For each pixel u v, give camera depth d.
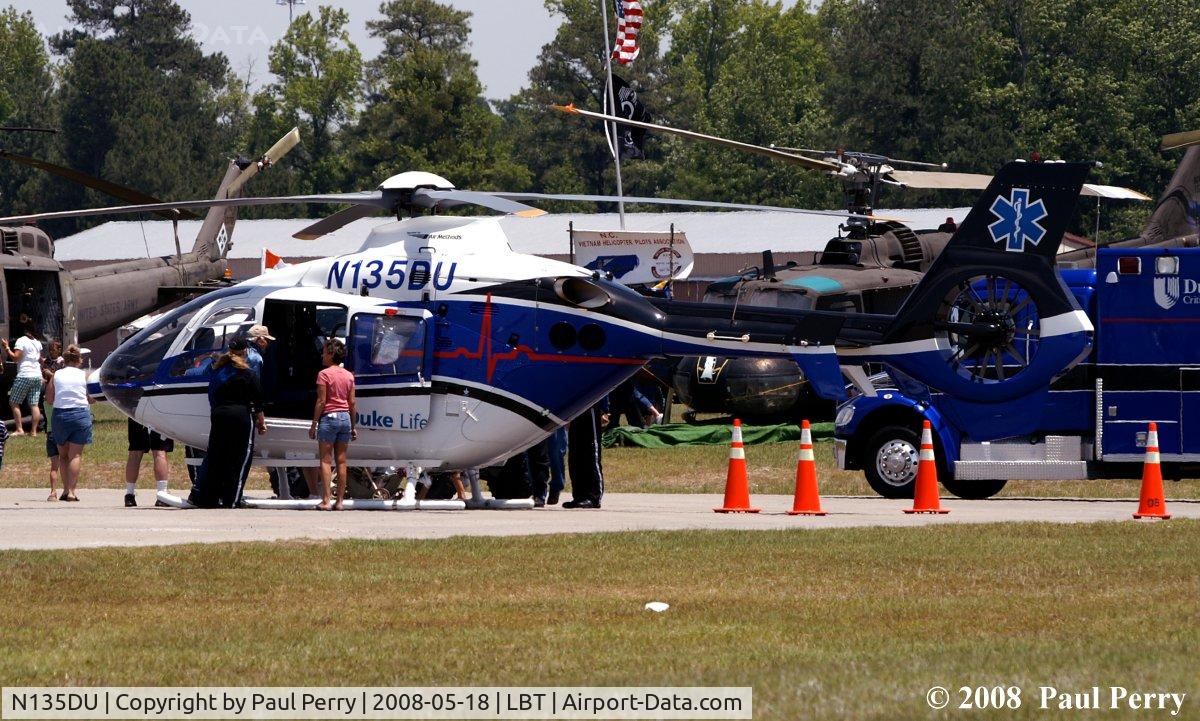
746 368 101.88
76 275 127.06
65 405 67.56
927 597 37.44
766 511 61.19
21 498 70.00
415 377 61.25
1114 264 67.06
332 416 60.03
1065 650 30.55
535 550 45.41
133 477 63.75
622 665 29.56
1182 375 66.69
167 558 42.69
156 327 64.56
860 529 51.56
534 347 61.28
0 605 35.97
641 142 113.00
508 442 62.09
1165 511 57.47
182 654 30.59
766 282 104.06
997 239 60.44
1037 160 61.28
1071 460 68.12
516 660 30.06
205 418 62.56
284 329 62.78
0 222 61.94
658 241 106.81
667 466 86.94
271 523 53.47
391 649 31.12
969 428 61.50
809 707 26.12
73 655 30.44
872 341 60.97
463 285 61.56
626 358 61.47
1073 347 60.06
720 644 31.66
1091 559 43.97
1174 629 32.84
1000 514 60.19
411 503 61.78
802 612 35.47
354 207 63.84
